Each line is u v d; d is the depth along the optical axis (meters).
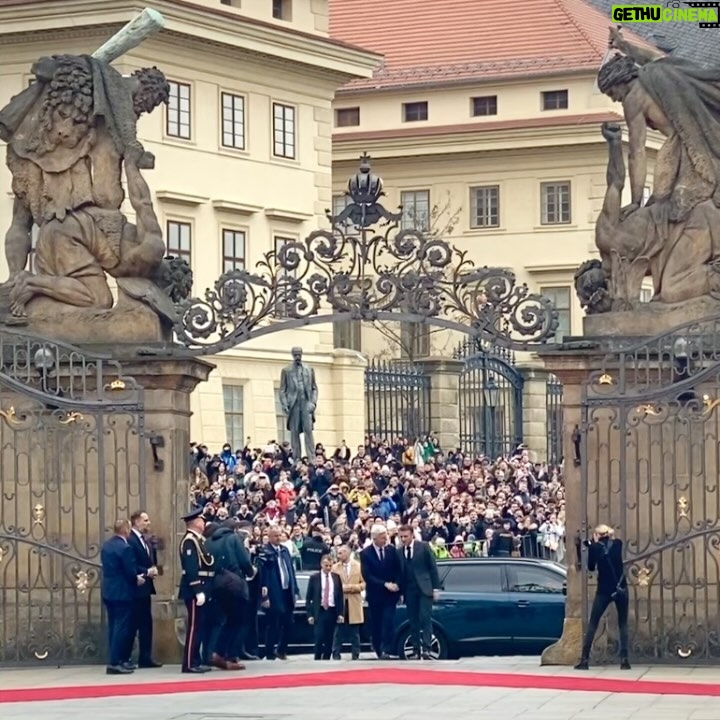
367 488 55.31
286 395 62.91
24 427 36.06
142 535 35.22
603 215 35.53
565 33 94.25
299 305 35.84
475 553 51.88
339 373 77.12
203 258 73.12
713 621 34.62
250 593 39.06
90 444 36.00
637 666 34.62
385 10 98.06
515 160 93.31
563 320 92.69
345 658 40.16
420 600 38.69
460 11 96.75
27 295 36.34
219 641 35.53
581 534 34.84
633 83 35.69
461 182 94.12
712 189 35.16
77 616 35.94
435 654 41.16
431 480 59.00
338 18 98.56
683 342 34.50
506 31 95.19
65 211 36.47
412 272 35.53
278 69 76.19
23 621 36.06
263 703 30.36
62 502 36.09
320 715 28.92
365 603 40.38
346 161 95.19
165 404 35.84
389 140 94.25
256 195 75.25
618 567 34.22
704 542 34.59
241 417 73.00
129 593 34.81
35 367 35.97
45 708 30.33
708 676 33.25
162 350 35.75
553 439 76.62
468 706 29.75
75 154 36.50
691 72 35.47
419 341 87.88
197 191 72.81
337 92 95.50
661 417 34.78
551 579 41.31
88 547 35.94
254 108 75.25
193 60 72.50
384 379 72.88
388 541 39.53
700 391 34.72
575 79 92.69
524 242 93.25
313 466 56.81
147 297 36.00
